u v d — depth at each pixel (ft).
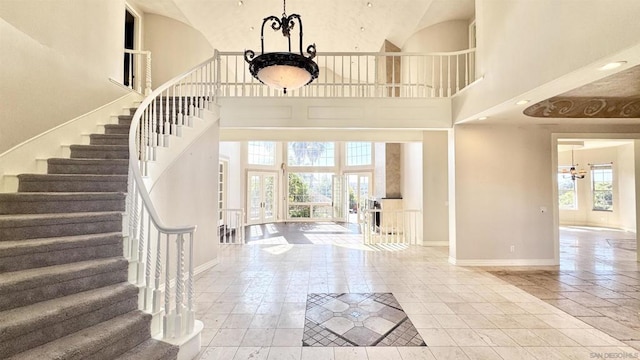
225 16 21.90
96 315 6.70
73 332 6.27
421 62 21.97
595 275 15.19
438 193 22.77
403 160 27.63
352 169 37.47
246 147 34.81
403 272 15.72
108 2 14.93
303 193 38.75
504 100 12.03
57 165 10.37
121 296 7.20
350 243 23.66
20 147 9.90
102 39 14.42
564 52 8.79
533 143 16.99
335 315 10.61
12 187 9.33
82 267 7.09
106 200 9.36
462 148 16.84
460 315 10.62
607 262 17.76
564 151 35.14
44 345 5.75
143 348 6.94
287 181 38.58
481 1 13.87
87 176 9.80
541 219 16.97
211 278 14.66
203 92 17.69
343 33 25.16
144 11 21.21
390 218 27.02
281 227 32.99
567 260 18.17
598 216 33.09
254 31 24.27
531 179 16.97
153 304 7.71
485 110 13.60
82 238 7.70
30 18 10.51
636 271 15.87
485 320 10.24
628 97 12.34
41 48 10.93
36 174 9.41
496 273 15.51
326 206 38.63
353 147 37.81
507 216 16.90
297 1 21.11
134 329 6.93
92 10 13.70
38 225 7.66
